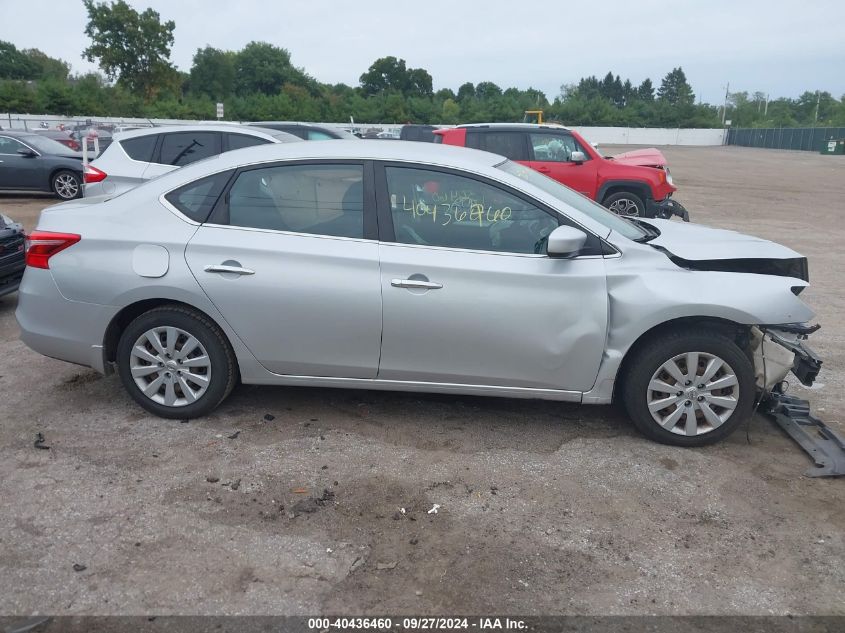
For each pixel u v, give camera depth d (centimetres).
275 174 422
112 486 366
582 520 346
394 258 403
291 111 6197
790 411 452
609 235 412
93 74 6419
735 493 373
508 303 400
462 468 392
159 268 415
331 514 346
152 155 920
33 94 5031
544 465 397
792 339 419
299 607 283
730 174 2864
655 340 408
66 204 466
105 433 424
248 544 321
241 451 405
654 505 360
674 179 2527
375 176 416
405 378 422
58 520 336
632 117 8200
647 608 287
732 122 9962
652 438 423
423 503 357
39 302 432
